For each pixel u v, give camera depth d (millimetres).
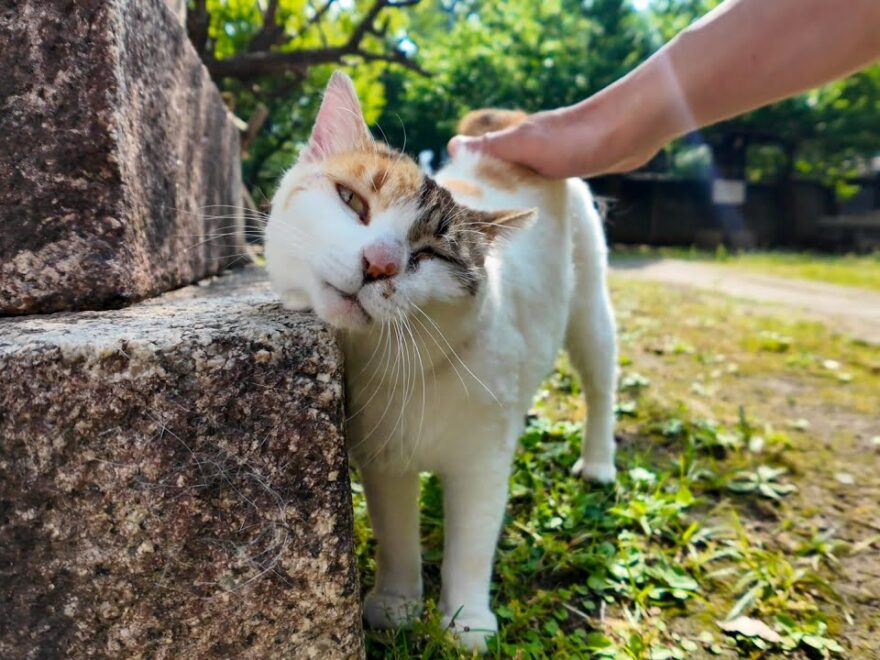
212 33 1091
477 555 373
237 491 252
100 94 302
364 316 310
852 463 607
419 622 360
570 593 410
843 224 3334
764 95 390
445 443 354
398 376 328
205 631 256
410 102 2953
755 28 377
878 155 4020
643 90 420
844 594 431
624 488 548
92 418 237
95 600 246
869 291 1685
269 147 1574
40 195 301
